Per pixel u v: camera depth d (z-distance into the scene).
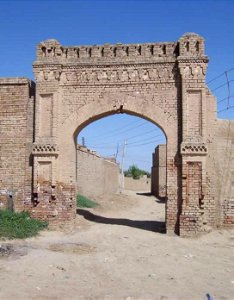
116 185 44.12
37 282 9.41
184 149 16.11
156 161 41.59
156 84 16.86
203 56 16.31
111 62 17.09
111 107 17.03
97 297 8.38
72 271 10.57
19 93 17.75
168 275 10.40
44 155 17.03
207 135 16.47
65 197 17.05
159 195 39.50
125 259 12.13
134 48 17.12
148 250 13.51
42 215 17.02
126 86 17.03
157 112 16.73
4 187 17.50
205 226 16.05
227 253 13.31
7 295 8.34
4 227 15.25
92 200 28.95
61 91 17.39
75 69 17.36
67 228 16.84
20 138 17.58
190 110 16.36
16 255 11.99
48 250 12.98
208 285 9.50
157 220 22.30
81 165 29.00
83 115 17.17
